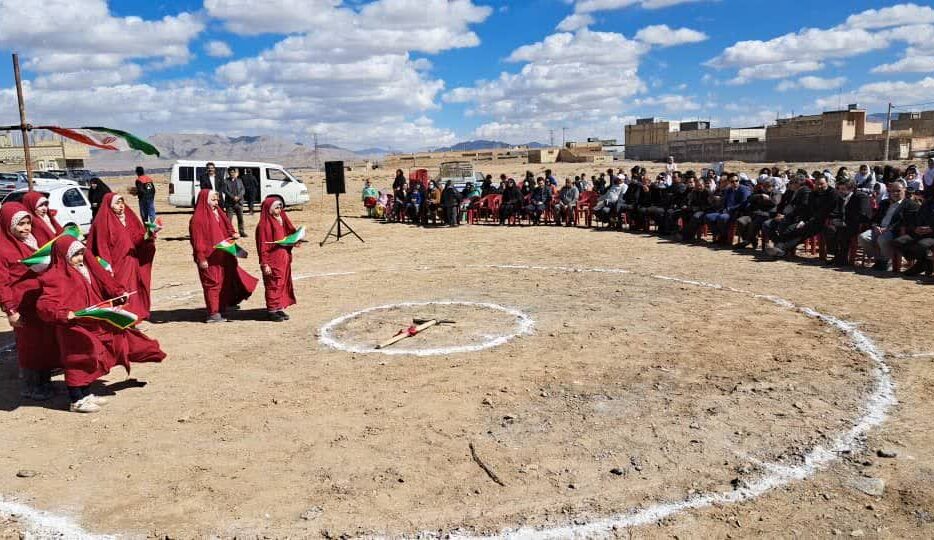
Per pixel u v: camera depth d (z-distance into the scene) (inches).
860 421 215.3
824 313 354.9
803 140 3073.3
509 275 495.8
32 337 249.8
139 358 265.3
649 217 716.0
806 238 526.6
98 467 197.3
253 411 237.0
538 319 356.8
